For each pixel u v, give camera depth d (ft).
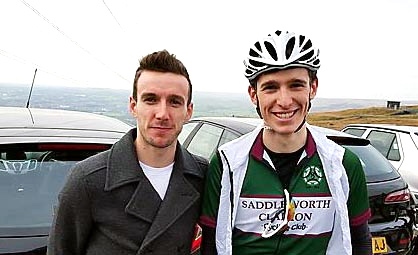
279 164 6.14
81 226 5.56
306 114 6.13
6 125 9.07
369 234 6.57
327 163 6.11
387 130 23.56
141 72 5.67
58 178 8.29
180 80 5.64
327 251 6.14
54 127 9.38
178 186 5.78
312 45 6.02
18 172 8.14
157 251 5.54
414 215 13.99
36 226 7.49
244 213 6.13
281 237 6.01
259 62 5.99
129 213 5.46
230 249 6.08
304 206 6.04
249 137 6.27
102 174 5.53
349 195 6.27
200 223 6.24
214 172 6.21
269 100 6.01
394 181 13.48
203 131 17.52
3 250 7.09
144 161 5.75
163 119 5.51
